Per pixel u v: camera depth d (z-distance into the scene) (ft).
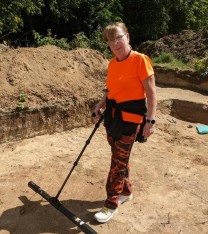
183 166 8.95
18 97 9.87
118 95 6.07
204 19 34.86
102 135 10.41
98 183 7.98
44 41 20.33
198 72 15.01
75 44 21.33
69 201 7.30
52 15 25.82
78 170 8.47
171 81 15.58
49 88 10.55
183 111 12.65
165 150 9.78
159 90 14.39
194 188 8.01
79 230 6.53
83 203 7.28
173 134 10.94
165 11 30.27
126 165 6.38
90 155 9.20
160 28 30.58
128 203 7.31
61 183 7.93
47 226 6.60
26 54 11.21
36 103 9.97
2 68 10.47
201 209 7.29
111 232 6.50
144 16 29.45
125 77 5.93
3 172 8.24
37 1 23.36
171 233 6.56
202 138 10.85
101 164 8.79
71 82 11.14
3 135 9.39
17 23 22.63
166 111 12.66
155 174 8.48
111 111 6.23
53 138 9.97
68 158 8.99
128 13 29.35
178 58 18.63
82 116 10.69
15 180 7.95
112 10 28.07
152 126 5.94
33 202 7.23
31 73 10.71
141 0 28.78
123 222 6.76
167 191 7.83
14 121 9.48
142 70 5.83
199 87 14.71
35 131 9.92
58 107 10.18
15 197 7.36
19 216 6.83
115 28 5.79
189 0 33.19
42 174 8.24
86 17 27.37
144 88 5.94
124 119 6.07
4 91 9.90
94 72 12.03
